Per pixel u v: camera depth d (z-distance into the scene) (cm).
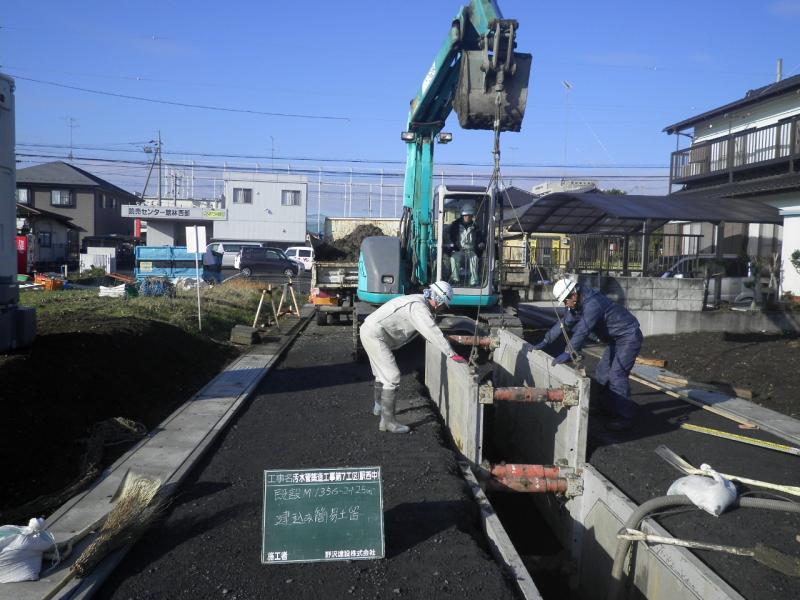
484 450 864
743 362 973
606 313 673
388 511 464
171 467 538
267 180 5022
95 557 372
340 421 701
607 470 576
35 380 624
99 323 969
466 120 759
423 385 916
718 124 2180
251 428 677
